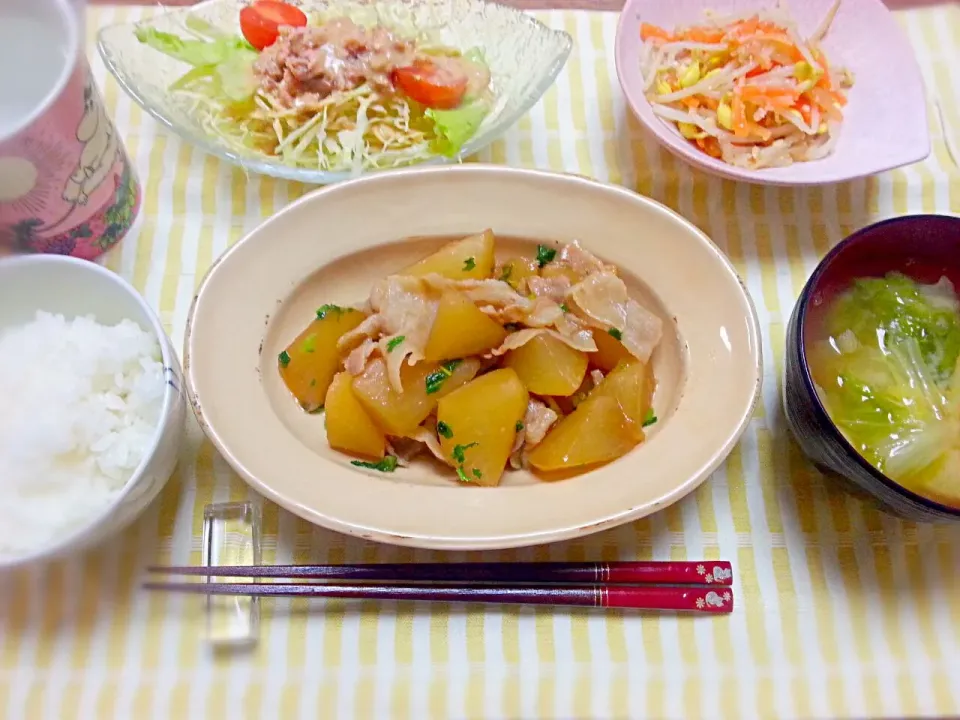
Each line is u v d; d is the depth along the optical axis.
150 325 0.30
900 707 0.30
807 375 0.29
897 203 0.41
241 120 0.40
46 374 0.30
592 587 0.30
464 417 0.31
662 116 0.40
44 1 0.29
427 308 0.33
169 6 0.43
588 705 0.30
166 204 0.39
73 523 0.28
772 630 0.31
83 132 0.31
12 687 0.29
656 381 0.34
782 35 0.41
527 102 0.38
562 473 0.32
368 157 0.39
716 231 0.39
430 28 0.42
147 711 0.29
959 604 0.32
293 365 0.33
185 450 0.33
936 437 0.29
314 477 0.30
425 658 0.30
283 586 0.29
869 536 0.33
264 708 0.29
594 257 0.35
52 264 0.30
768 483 0.34
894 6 0.46
